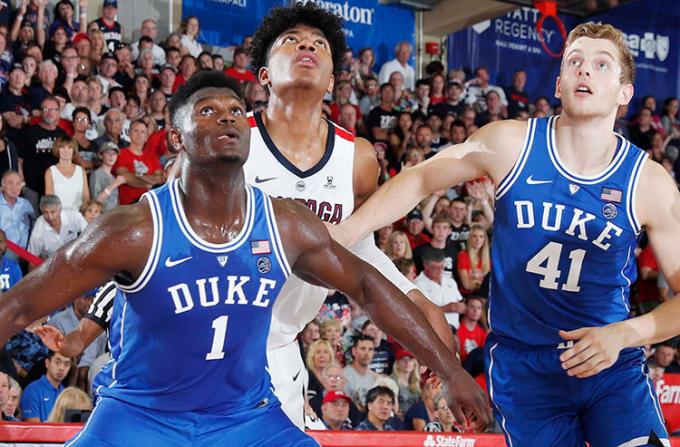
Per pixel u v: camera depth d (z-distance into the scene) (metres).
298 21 3.65
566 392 3.11
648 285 8.95
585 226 3.04
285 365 3.81
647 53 12.29
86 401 5.57
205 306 2.45
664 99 12.41
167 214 2.45
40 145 7.51
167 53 9.05
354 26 10.62
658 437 2.95
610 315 3.17
